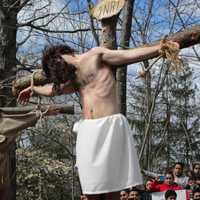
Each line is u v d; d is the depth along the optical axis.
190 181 10.68
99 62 4.05
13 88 5.66
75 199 25.70
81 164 3.93
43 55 4.15
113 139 3.88
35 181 26.70
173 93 28.75
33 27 14.91
